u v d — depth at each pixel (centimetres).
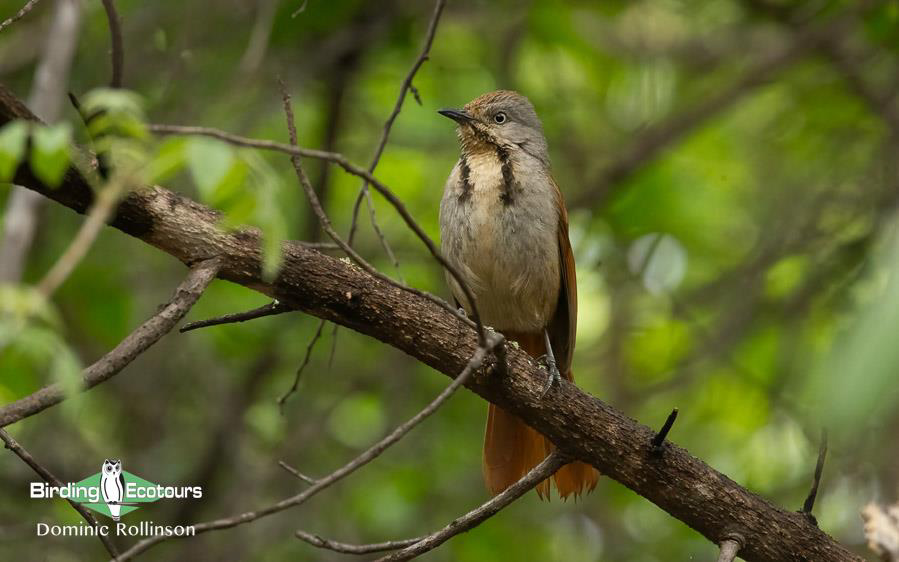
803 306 1238
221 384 1294
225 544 1177
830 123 1412
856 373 222
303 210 1274
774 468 1321
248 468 1247
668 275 1428
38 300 361
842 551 686
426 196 1402
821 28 1295
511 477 845
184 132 436
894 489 615
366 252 1273
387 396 1296
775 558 682
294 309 639
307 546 1206
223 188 422
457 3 1327
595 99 1467
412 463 1277
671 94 1489
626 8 1371
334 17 1188
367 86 1402
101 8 1186
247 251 610
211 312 1257
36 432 1184
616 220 1408
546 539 1300
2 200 1110
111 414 1262
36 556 1124
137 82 1211
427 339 655
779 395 1206
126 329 1211
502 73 1381
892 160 1277
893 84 1307
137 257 1300
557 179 1497
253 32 1173
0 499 1152
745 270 1339
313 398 1302
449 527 643
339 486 1262
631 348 1443
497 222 900
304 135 1377
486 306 938
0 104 517
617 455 687
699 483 685
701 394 1405
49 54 909
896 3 1164
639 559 1252
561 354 970
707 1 1422
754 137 1517
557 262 928
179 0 1216
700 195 1443
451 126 1398
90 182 548
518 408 685
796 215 1368
